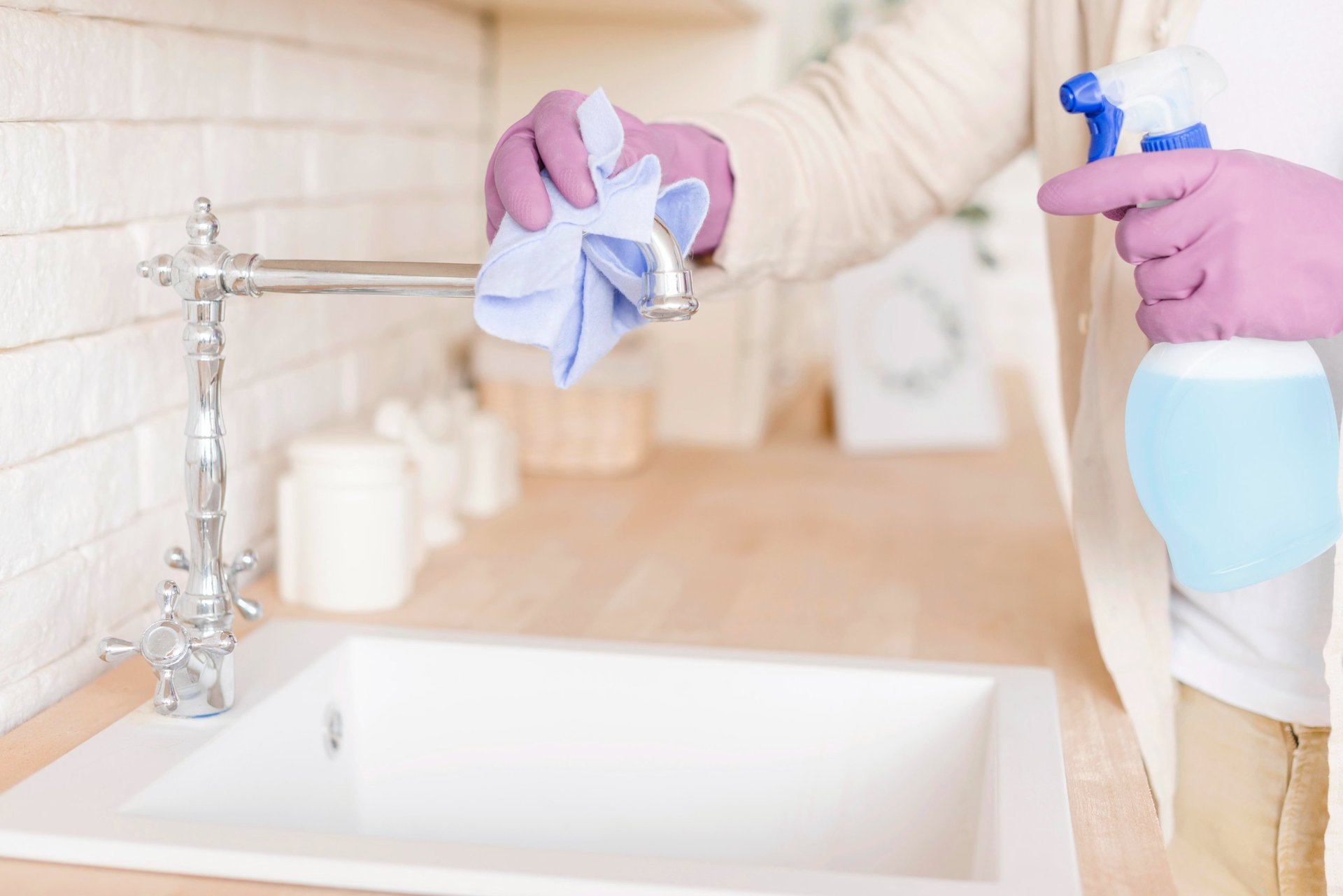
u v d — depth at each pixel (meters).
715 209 0.91
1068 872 0.65
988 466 1.92
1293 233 0.66
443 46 1.64
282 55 1.18
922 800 0.95
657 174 0.67
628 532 1.43
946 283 2.14
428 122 1.60
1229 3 0.83
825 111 1.03
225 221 1.09
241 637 0.99
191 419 0.81
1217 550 0.71
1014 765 0.80
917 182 1.03
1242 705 0.91
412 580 1.15
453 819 1.00
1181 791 0.96
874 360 2.07
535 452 1.72
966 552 1.39
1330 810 0.79
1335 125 0.81
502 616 1.11
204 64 1.04
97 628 0.92
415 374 1.58
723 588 1.23
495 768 0.99
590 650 0.98
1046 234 1.03
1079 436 0.95
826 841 0.96
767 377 2.08
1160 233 0.68
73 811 0.69
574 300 0.72
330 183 1.31
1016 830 0.70
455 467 1.34
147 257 0.96
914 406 2.06
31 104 0.81
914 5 1.06
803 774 0.97
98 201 0.89
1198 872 0.96
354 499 1.08
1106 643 0.94
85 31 0.87
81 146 0.87
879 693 0.95
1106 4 0.90
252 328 1.15
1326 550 0.79
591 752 0.98
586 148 0.67
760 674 0.96
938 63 1.00
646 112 1.86
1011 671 0.96
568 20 1.83
